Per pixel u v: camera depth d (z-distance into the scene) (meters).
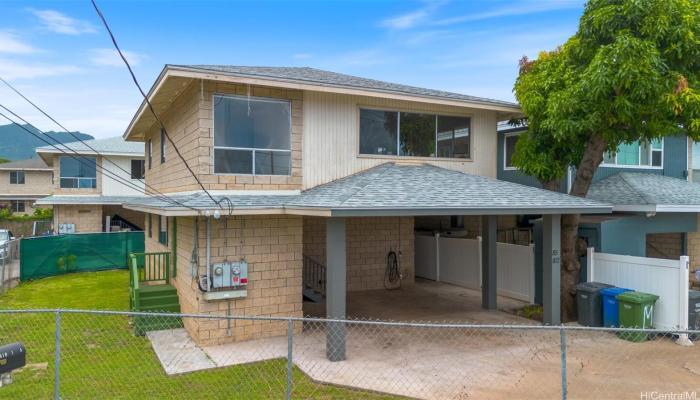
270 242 10.20
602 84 9.34
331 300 8.55
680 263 9.46
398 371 7.89
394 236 16.02
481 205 9.04
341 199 8.76
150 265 15.37
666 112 9.78
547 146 12.09
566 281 11.28
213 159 10.22
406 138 12.48
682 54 9.59
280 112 10.92
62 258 19.30
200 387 7.20
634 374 7.69
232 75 9.69
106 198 26.80
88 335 10.14
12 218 33.03
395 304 13.35
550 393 6.94
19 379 7.41
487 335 10.07
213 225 9.69
